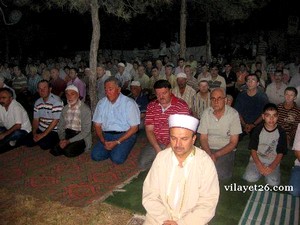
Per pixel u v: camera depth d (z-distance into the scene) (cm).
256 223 381
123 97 557
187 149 260
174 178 271
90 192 451
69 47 2120
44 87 591
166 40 2097
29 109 939
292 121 593
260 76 941
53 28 2019
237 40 2094
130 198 435
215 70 874
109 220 385
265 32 2028
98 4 751
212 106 479
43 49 2072
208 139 500
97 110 566
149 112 511
